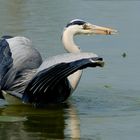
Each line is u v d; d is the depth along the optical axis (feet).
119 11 91.30
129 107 50.49
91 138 41.93
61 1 100.73
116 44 72.02
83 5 96.43
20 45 52.37
